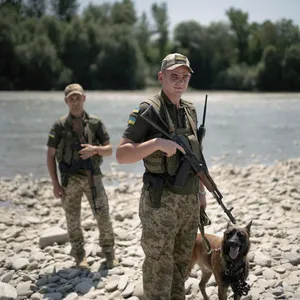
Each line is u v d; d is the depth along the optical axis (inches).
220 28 3777.1
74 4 4062.5
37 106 1498.5
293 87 3245.6
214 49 3686.0
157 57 3988.7
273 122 1022.4
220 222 290.8
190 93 2849.4
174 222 142.6
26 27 3122.5
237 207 324.2
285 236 258.1
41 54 2790.4
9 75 2802.7
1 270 227.1
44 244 264.1
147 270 146.8
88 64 3120.1
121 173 497.7
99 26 3272.6
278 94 2755.9
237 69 3444.9
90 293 195.8
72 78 3073.3
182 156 142.3
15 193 403.2
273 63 3228.3
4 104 1588.3
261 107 1518.2
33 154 628.1
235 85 3410.4
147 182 143.4
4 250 260.4
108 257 227.6
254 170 472.4
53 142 218.5
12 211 350.6
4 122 1003.3
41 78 2819.9
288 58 3198.8
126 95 2353.6
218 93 2886.3
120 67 3112.7
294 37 3358.8
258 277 203.5
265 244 244.4
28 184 443.5
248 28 4074.8
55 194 222.7
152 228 142.4
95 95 2336.4
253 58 4008.4
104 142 222.2
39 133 832.3
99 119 223.1
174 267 154.6
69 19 4030.5
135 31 4045.3
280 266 214.8
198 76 3678.6
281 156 599.2
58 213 349.4
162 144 133.3
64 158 217.9
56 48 3088.1
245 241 155.9
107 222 223.3
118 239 272.4
